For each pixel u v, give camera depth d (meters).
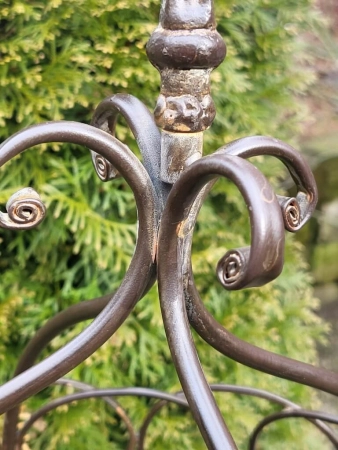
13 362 0.69
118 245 0.65
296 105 0.77
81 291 0.68
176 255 0.28
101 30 0.61
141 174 0.28
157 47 0.26
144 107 0.31
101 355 0.66
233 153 0.27
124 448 0.73
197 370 0.26
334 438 0.45
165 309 0.28
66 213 0.66
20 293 0.67
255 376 0.75
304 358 0.79
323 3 1.29
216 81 0.63
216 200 0.76
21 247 0.67
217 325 0.30
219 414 0.25
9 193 0.61
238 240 0.74
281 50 0.74
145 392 0.45
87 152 0.66
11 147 0.26
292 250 0.80
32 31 0.59
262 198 0.22
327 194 1.13
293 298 0.81
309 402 0.78
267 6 0.72
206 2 0.26
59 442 0.69
